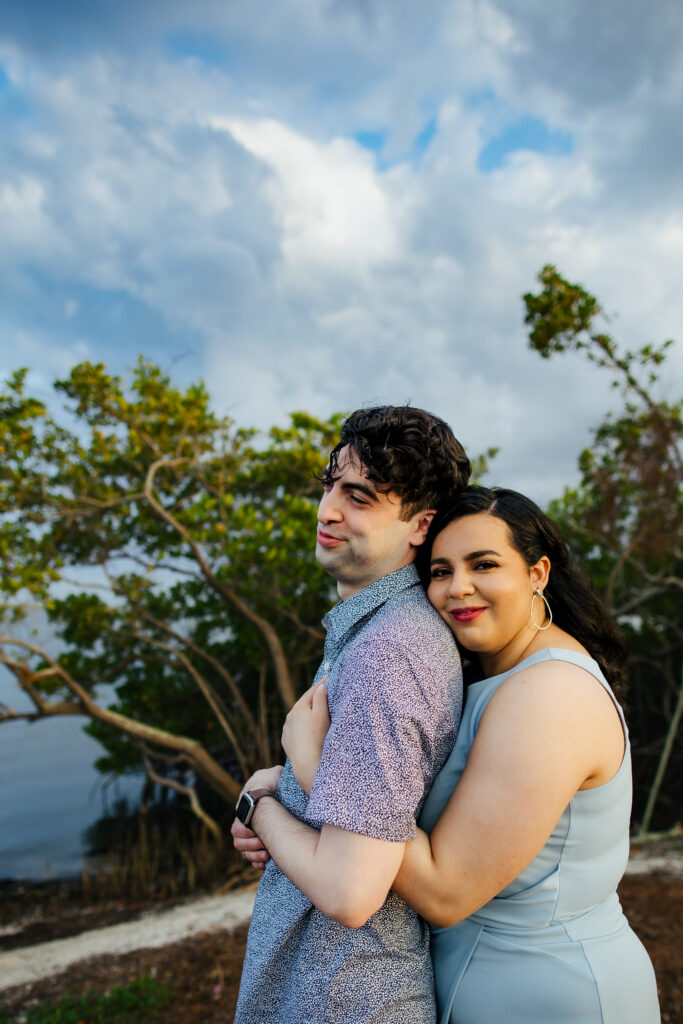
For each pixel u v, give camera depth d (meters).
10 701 26.17
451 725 1.44
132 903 10.55
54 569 10.65
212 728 14.03
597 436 12.73
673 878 6.91
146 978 5.77
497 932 1.47
